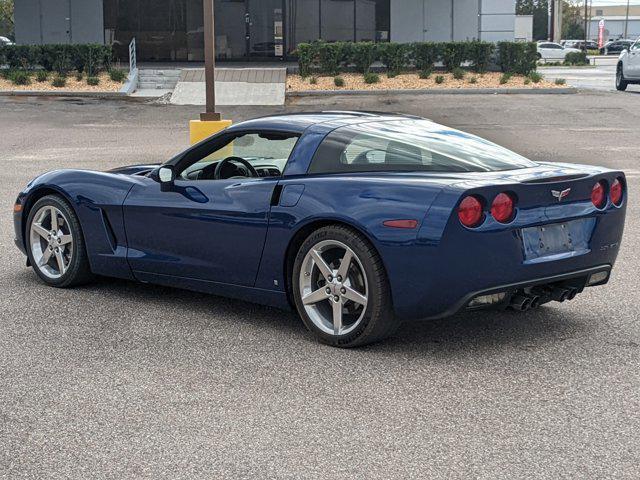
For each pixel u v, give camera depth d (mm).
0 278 6988
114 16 32625
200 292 6297
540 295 5105
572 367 4816
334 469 3547
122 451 3730
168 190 5934
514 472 3512
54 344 5273
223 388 4508
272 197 5352
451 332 5488
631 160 15188
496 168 5148
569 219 5051
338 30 32938
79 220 6430
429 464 3590
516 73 30797
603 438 3854
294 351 5125
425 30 32906
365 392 4441
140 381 4617
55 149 16906
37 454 3707
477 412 4164
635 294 6504
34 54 29234
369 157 5215
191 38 32844
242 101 26344
